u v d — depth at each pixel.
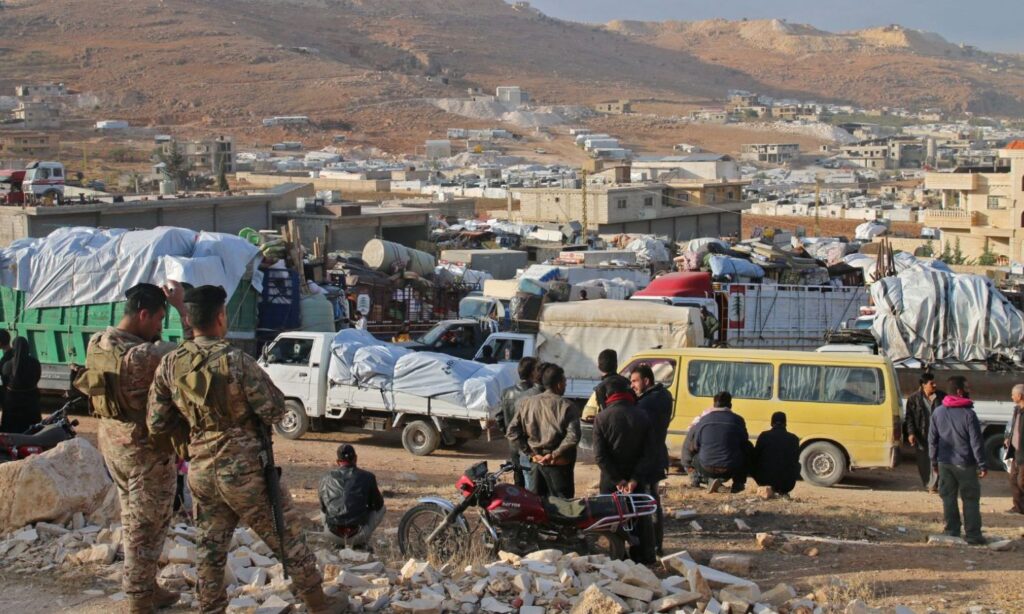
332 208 58.72
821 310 32.84
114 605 7.84
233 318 22.75
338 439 20.45
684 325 22.05
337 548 10.49
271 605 7.54
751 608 8.16
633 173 129.00
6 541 9.17
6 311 21.44
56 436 11.56
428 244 57.31
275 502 6.87
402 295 33.41
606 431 9.93
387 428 19.59
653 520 9.91
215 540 6.98
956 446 11.82
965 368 20.25
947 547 11.49
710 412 14.09
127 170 170.75
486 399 18.92
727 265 34.50
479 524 10.55
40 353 21.30
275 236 37.31
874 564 10.41
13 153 183.25
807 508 13.41
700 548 11.06
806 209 134.50
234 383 6.68
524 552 9.67
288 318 23.30
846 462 16.91
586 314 22.58
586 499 9.70
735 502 13.50
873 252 69.44
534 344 23.03
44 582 8.31
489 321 26.38
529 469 11.35
